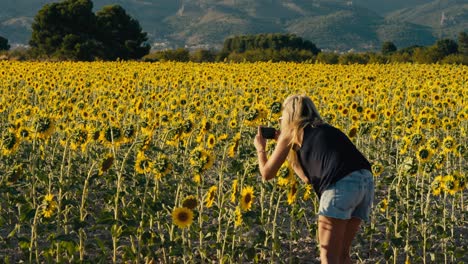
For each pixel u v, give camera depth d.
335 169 4.88
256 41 101.06
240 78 20.33
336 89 17.47
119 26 63.00
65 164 8.48
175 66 31.00
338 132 5.05
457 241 7.70
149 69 27.66
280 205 8.53
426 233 7.30
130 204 6.22
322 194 4.97
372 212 7.98
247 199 5.58
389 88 19.92
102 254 5.83
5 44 92.50
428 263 7.02
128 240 7.29
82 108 10.37
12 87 16.42
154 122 9.65
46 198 5.56
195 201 5.46
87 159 8.96
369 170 5.01
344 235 5.23
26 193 7.50
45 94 15.48
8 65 27.92
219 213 6.23
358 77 24.11
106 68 28.38
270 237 6.54
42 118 6.83
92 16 61.25
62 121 10.02
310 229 7.11
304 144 5.03
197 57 52.59
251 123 8.17
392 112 12.54
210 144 7.39
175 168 7.29
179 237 6.19
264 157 5.31
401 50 98.06
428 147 7.28
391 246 7.39
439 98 15.77
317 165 4.96
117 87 17.81
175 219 5.33
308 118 5.10
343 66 33.62
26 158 8.77
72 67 28.97
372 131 10.34
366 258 7.20
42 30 60.66
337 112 12.16
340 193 4.85
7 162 7.98
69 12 59.88
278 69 29.27
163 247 6.05
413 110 14.12
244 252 6.07
